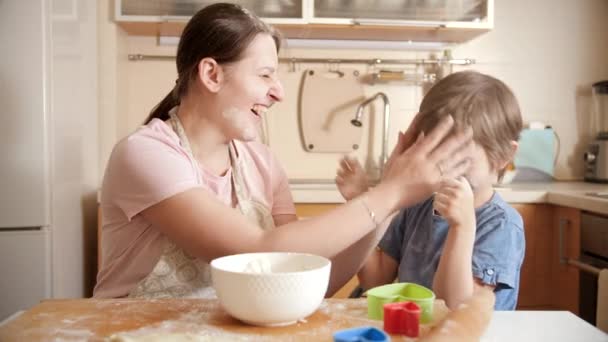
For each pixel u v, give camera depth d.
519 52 2.69
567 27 2.71
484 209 1.14
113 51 2.28
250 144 1.27
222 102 1.07
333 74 2.63
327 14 2.32
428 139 0.95
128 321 0.76
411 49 2.66
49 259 1.83
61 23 1.87
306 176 2.63
